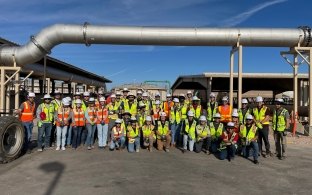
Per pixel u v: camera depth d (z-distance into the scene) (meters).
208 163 9.91
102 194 6.71
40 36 15.75
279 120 10.75
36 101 28.28
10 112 11.27
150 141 11.79
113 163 9.64
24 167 9.03
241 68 16.08
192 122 11.81
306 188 7.40
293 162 10.21
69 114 11.99
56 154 10.95
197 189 7.17
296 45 16.23
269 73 29.27
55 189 7.02
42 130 11.50
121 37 15.53
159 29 15.62
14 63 16.88
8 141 9.70
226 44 16.08
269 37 15.81
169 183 7.59
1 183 7.45
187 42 15.84
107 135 12.74
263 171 8.97
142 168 9.05
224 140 10.43
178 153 11.53
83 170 8.76
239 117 11.63
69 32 15.47
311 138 15.76
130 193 6.79
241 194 6.88
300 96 30.41
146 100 13.64
